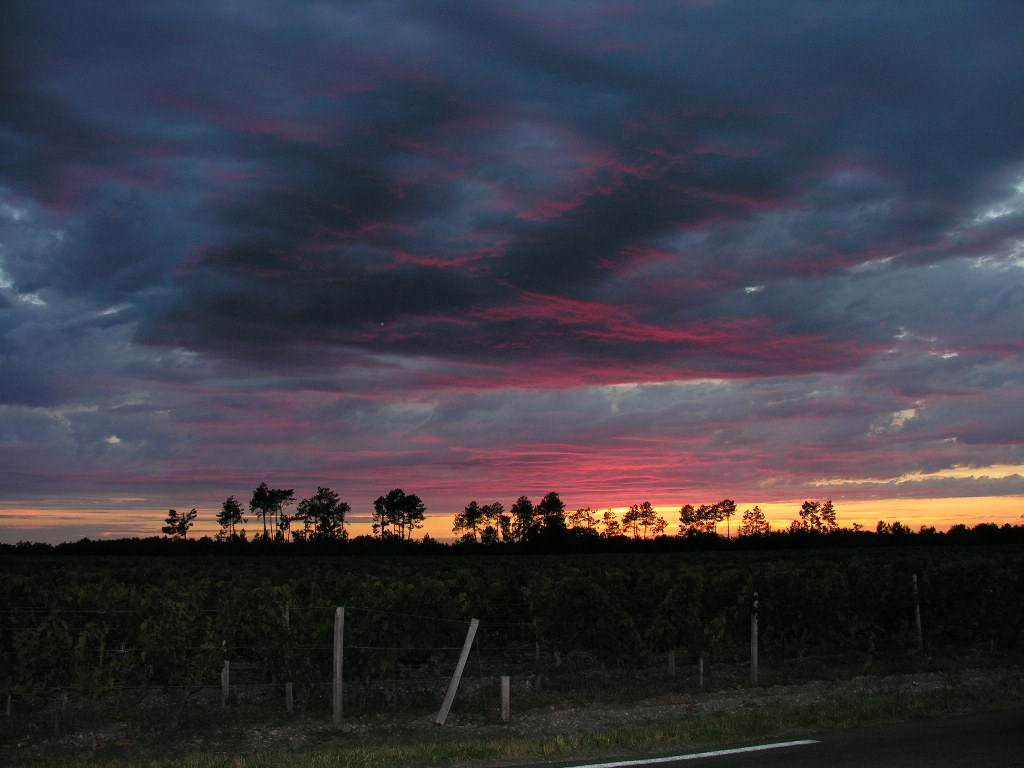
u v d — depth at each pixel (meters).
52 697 14.28
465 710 13.34
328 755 9.11
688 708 12.80
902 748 8.81
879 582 21.47
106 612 14.46
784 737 9.65
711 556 62.38
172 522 107.62
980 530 100.44
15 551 83.38
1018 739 9.28
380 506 124.25
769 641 20.80
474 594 20.86
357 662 14.09
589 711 12.95
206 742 11.01
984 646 22.72
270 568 36.62
